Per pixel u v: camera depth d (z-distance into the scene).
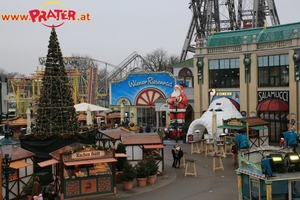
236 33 48.09
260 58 43.31
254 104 43.50
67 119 27.73
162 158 26.47
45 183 23.42
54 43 28.22
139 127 47.69
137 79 59.47
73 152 20.94
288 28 43.81
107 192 21.67
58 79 27.92
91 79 73.44
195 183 24.20
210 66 47.47
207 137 37.06
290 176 14.91
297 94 39.81
